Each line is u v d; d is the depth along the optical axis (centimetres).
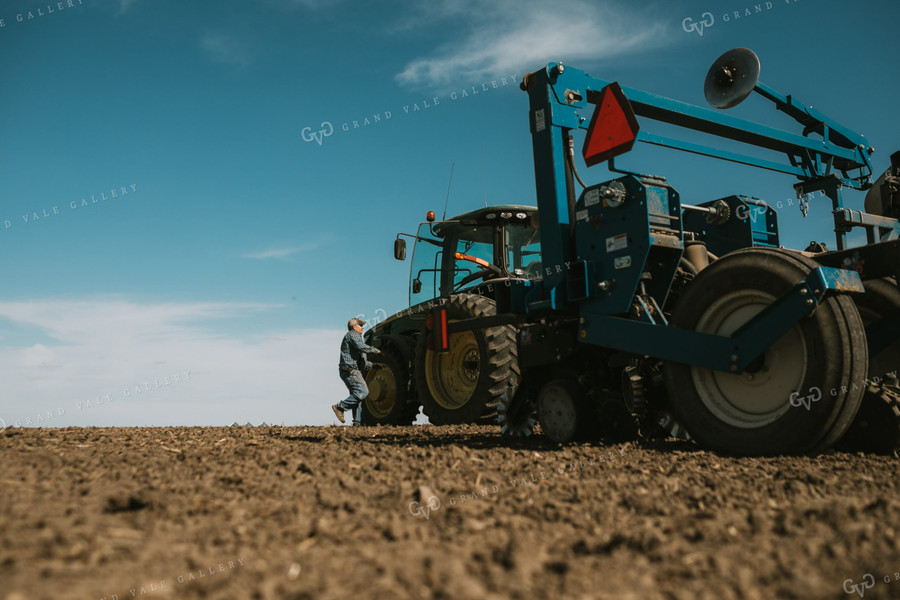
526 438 507
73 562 159
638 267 409
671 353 394
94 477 288
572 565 159
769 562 161
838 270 343
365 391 885
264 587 143
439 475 296
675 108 496
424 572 153
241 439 511
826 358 334
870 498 228
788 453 348
